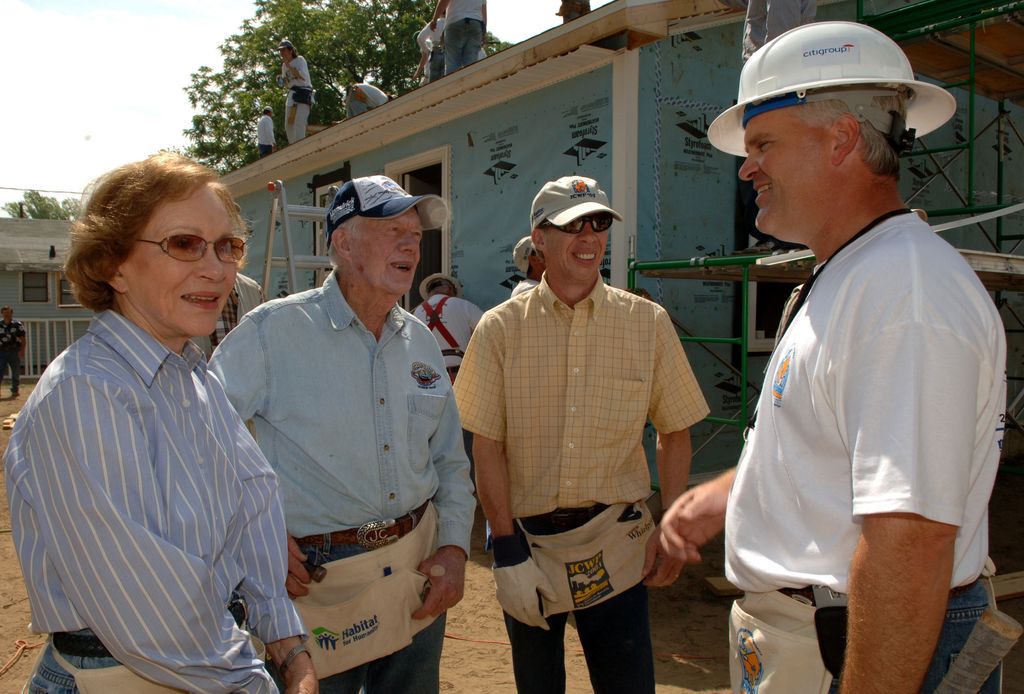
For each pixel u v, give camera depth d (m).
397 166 8.37
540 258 4.31
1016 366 8.38
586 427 2.45
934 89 1.63
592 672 2.51
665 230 5.81
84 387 1.35
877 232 1.41
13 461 1.43
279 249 11.09
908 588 1.19
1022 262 4.03
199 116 30.97
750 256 4.69
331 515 2.10
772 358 1.52
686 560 1.99
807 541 1.41
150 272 1.47
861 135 1.46
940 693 1.35
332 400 2.12
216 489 1.57
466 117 7.31
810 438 1.40
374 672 2.31
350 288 2.21
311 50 29.64
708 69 5.96
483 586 4.83
